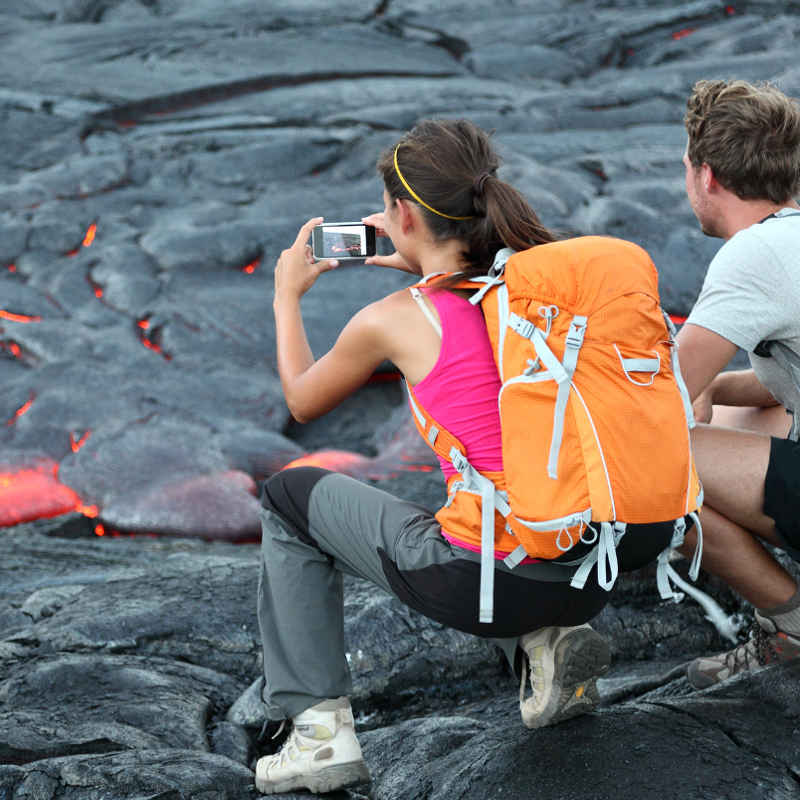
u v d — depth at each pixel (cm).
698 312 510
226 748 585
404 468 1547
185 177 2455
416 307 445
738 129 521
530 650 486
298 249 521
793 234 498
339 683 493
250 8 3703
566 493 407
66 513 1423
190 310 1905
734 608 723
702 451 517
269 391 1719
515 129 2736
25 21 3700
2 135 2627
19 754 548
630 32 3438
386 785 514
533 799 456
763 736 493
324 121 2706
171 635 703
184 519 1408
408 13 3712
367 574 479
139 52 3244
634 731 498
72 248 2125
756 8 3575
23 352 1817
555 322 416
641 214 2209
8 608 798
